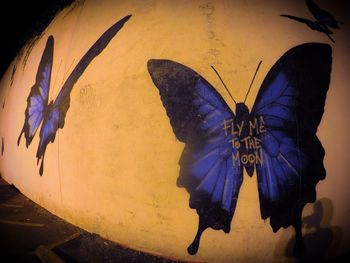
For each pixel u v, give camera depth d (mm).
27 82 5066
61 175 3551
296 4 2973
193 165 2598
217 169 2570
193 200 2594
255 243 2570
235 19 2801
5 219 3648
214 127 2590
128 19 3195
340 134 2766
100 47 3307
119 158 2885
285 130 2627
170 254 2684
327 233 2752
